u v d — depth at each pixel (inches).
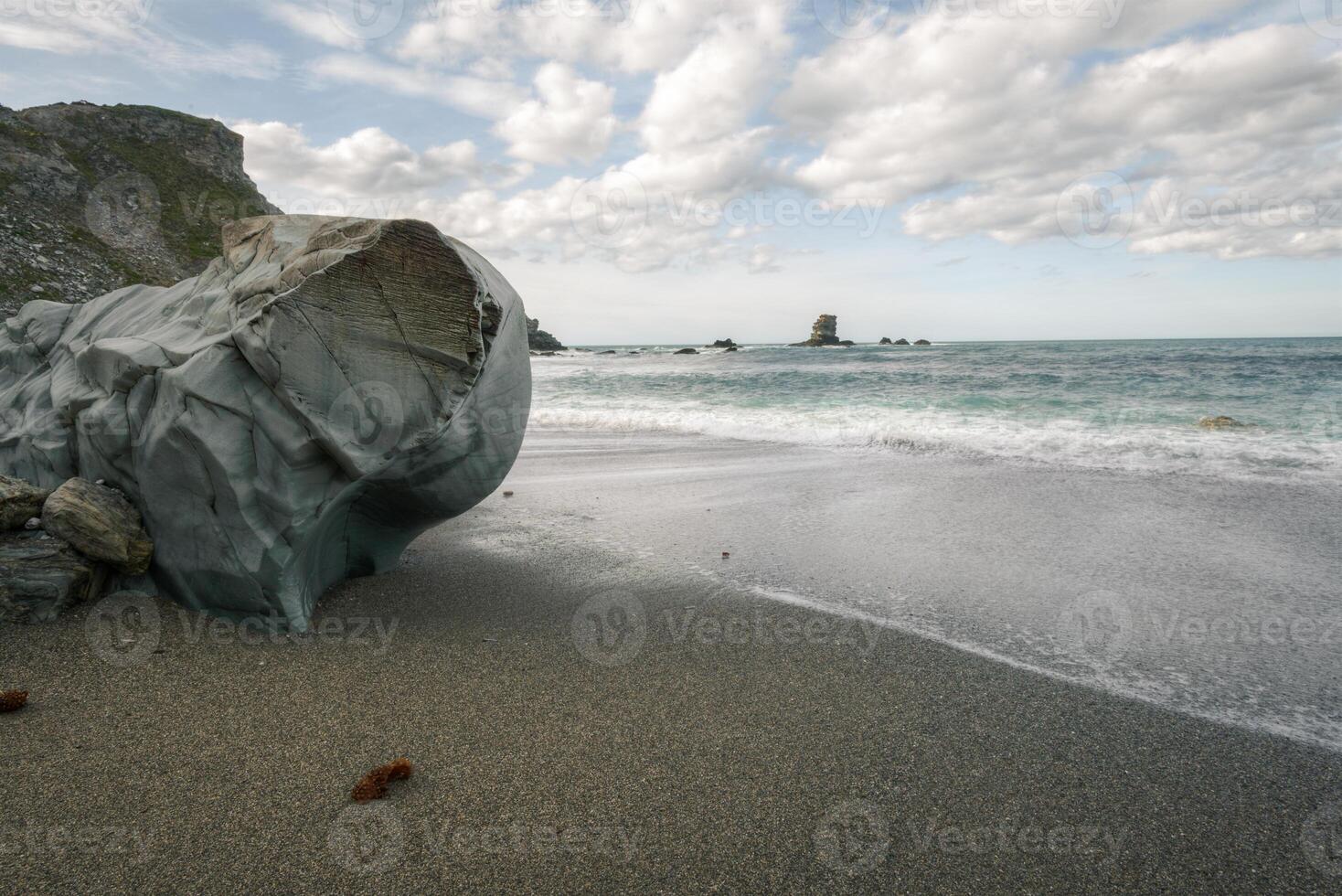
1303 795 95.0
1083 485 275.0
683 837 86.2
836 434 407.2
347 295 123.0
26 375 197.6
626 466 324.8
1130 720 113.0
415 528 165.3
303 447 126.1
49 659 120.3
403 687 119.6
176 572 138.7
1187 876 81.0
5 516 136.7
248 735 104.0
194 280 175.5
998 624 149.7
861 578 177.0
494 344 141.8
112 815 86.4
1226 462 311.3
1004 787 96.5
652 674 126.6
